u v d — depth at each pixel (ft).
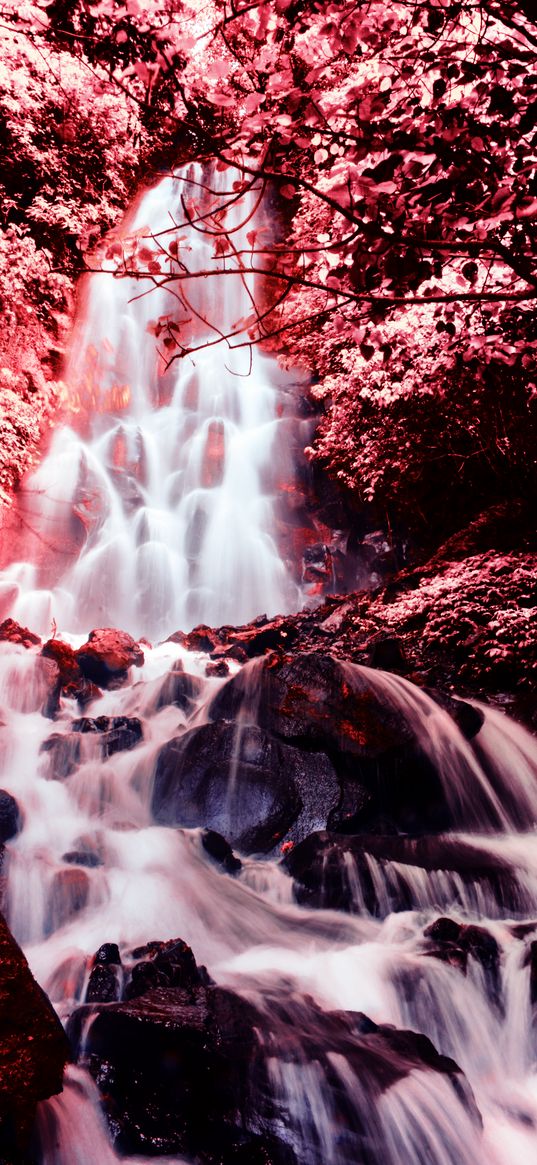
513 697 29.84
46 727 24.95
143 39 12.03
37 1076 10.45
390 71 13.03
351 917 18.21
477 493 47.96
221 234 11.66
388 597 38.78
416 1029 15.06
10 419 45.52
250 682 23.98
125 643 31.35
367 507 53.11
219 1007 13.29
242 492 55.83
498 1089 14.71
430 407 41.93
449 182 11.46
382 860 19.13
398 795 22.61
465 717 24.77
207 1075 11.94
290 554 52.85
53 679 27.14
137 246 11.93
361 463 47.96
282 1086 11.98
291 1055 12.36
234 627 40.63
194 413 61.00
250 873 19.53
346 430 48.57
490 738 25.88
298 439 59.26
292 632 36.99
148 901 17.26
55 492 47.98
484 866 19.88
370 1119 11.83
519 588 34.14
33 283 52.08
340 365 51.31
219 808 21.66
